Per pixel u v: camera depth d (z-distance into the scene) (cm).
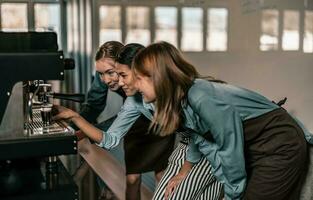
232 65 238
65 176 173
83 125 187
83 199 206
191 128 157
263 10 208
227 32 240
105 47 206
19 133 151
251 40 219
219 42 249
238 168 149
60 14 732
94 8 498
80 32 610
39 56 145
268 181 151
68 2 703
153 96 150
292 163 150
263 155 153
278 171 150
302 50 183
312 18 176
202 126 153
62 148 154
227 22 240
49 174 175
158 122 153
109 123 254
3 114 148
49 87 192
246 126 151
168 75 143
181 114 152
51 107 181
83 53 592
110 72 205
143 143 252
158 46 146
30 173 176
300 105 187
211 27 256
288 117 155
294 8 187
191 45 281
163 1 319
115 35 436
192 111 149
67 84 678
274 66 203
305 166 160
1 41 162
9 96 146
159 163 253
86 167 252
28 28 723
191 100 144
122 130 200
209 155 160
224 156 147
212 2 252
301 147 151
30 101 177
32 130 162
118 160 393
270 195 152
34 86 183
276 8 199
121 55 184
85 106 263
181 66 145
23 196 151
